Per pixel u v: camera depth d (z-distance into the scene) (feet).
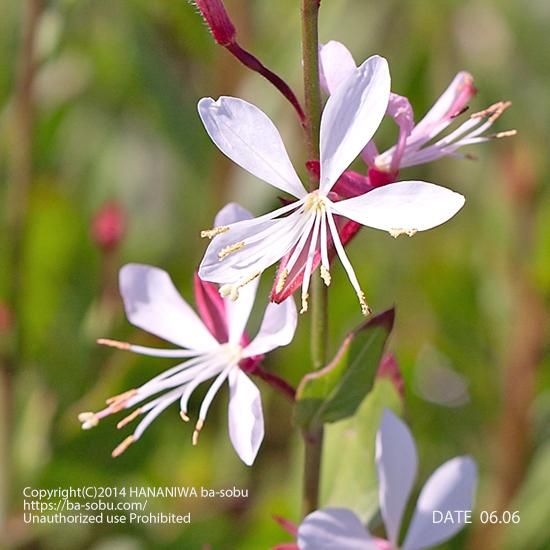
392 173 0.52
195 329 0.55
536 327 0.81
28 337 0.83
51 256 0.89
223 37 0.51
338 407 0.53
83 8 0.89
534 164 0.88
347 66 0.51
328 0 0.85
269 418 0.85
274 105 0.85
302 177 0.84
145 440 0.79
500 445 0.80
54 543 0.77
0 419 0.79
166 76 0.85
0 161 0.88
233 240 0.49
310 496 0.56
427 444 0.83
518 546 0.75
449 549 0.76
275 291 0.48
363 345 0.52
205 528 0.75
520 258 0.84
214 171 0.85
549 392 0.82
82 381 0.82
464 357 0.87
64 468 0.78
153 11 0.84
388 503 0.54
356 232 0.51
